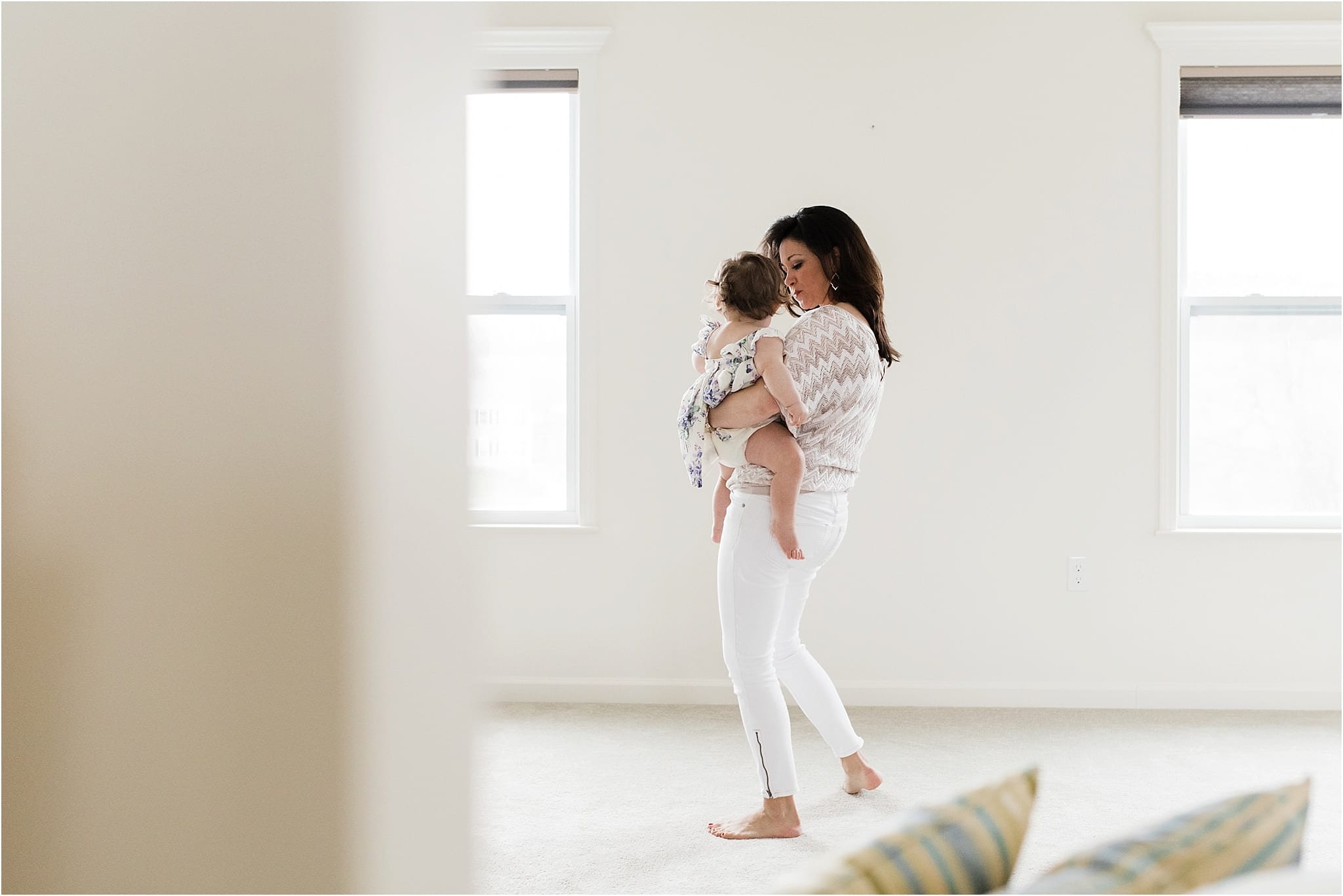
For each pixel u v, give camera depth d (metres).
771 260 1.99
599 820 2.04
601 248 3.07
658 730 2.72
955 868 0.48
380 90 0.69
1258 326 3.10
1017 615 3.04
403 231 0.69
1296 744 2.60
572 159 3.16
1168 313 3.02
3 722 0.69
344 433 0.68
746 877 1.75
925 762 2.42
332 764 0.68
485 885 1.72
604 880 1.74
